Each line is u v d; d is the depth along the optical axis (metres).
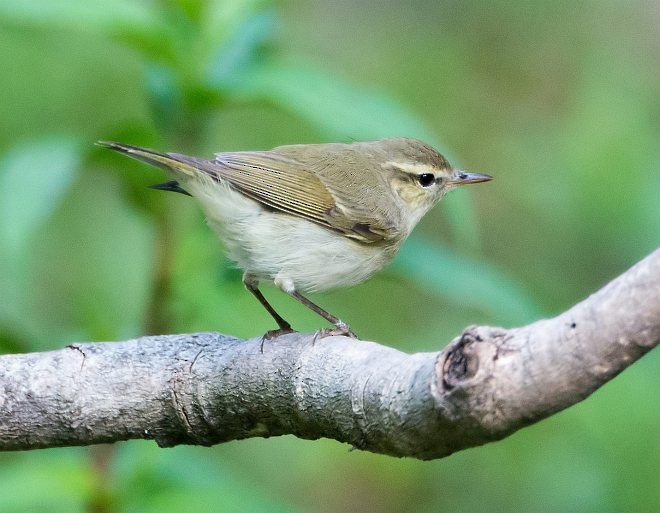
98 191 15.31
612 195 14.13
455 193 10.43
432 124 16.95
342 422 7.12
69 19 10.07
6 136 15.73
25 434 8.21
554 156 15.22
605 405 12.09
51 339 10.71
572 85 17.20
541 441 13.83
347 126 9.91
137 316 12.41
